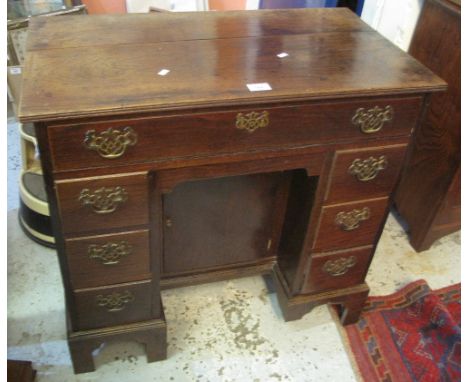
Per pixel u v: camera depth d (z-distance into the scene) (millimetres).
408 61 1107
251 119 955
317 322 1461
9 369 1191
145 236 1054
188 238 1352
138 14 1208
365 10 1692
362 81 1004
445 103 1513
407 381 1322
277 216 1382
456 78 1455
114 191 958
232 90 928
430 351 1391
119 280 1113
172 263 1397
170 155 955
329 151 1069
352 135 1055
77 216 972
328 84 979
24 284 1499
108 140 888
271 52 1093
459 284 1633
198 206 1285
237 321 1443
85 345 1200
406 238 1799
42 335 1362
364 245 1294
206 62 1025
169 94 897
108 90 893
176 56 1038
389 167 1142
